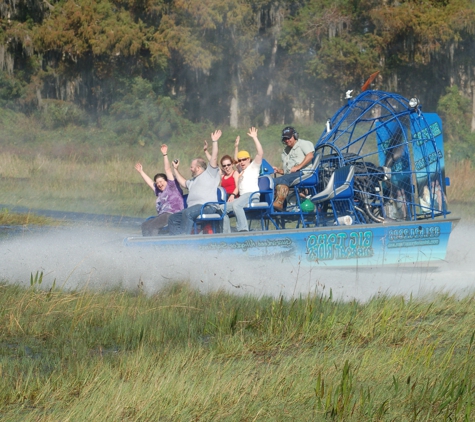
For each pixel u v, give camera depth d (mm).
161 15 132500
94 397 16625
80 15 129000
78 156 100875
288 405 16766
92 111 140000
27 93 136125
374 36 126188
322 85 136000
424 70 132875
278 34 136750
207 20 127812
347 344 21500
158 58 128625
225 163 32500
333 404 16438
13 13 137000
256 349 21000
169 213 31625
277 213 31906
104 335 21797
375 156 74062
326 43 127875
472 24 122500
